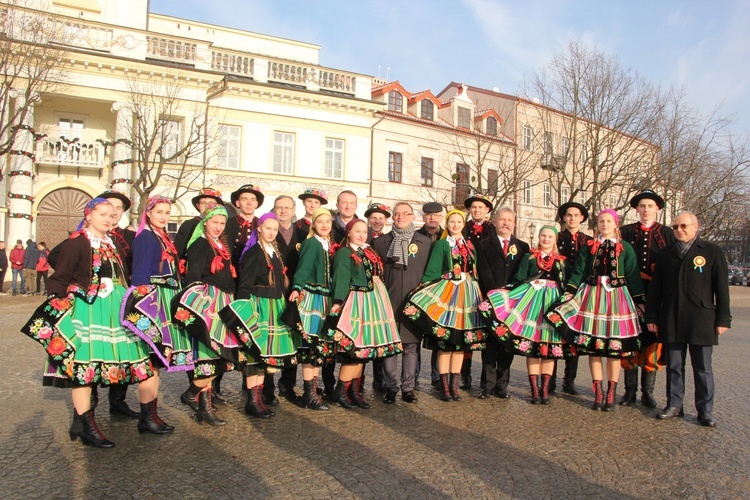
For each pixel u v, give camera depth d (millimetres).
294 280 5613
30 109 20484
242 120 23609
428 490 3879
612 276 6098
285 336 5645
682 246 5852
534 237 32438
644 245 6504
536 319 6301
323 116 25234
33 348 9648
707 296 5645
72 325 4434
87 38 20844
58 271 4414
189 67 22500
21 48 18531
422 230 7309
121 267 4871
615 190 28547
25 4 20328
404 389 6383
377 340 5949
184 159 20781
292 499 3709
